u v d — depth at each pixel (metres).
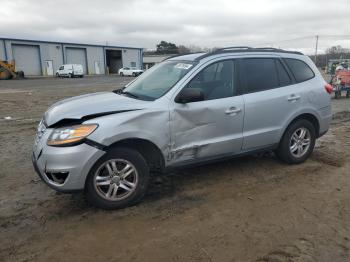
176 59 5.29
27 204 4.40
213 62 4.83
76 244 3.51
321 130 5.93
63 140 3.83
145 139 4.18
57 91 22.33
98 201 4.09
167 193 4.68
